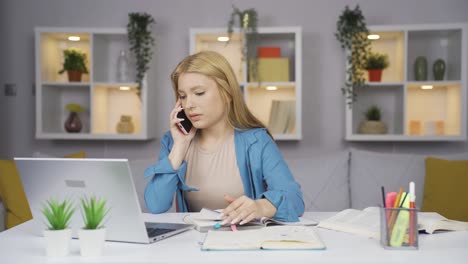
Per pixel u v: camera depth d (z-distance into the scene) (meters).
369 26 3.51
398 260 1.08
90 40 3.60
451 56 3.64
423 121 3.72
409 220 1.17
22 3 3.94
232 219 1.42
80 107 3.73
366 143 3.81
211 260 1.07
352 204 3.04
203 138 1.94
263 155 1.86
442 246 1.21
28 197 1.36
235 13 3.58
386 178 3.02
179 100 1.85
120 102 3.88
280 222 1.53
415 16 3.80
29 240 1.33
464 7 3.78
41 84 3.63
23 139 3.95
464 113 3.44
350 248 1.18
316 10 3.82
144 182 3.07
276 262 1.05
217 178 1.89
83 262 1.08
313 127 3.84
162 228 1.41
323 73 3.83
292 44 3.75
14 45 3.95
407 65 3.66
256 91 3.77
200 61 1.78
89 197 1.28
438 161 2.87
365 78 3.63
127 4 3.91
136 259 1.09
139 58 3.57
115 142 3.91
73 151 3.92
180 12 3.89
